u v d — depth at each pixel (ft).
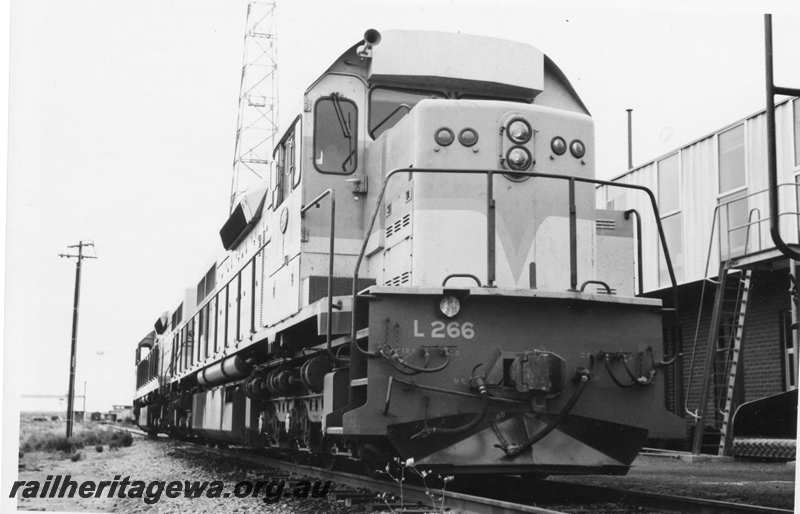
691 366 47.73
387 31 29.14
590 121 27.66
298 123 29.99
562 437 23.95
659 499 23.09
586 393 24.22
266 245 35.53
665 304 56.44
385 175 28.45
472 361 23.56
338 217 29.09
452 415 23.25
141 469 37.24
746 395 48.34
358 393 24.93
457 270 25.72
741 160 47.50
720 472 36.35
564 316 24.40
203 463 40.01
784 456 37.88
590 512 22.08
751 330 48.37
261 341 36.11
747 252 44.88
